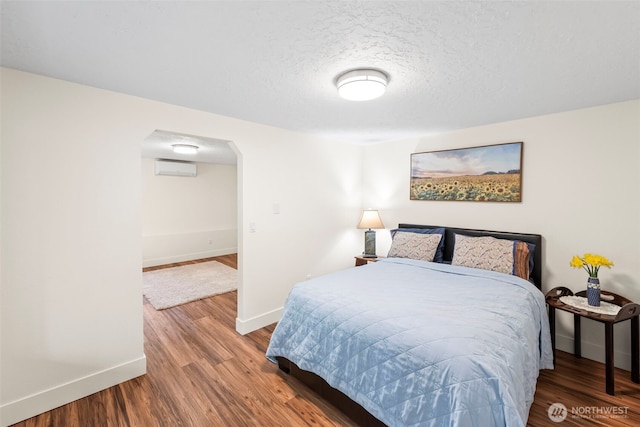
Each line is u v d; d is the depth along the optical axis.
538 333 2.09
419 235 3.24
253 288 2.98
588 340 2.47
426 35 1.34
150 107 2.22
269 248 3.10
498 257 2.60
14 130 1.71
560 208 2.58
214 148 4.45
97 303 2.02
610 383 1.98
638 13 1.16
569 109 2.46
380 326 1.63
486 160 2.98
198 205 6.44
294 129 3.20
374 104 2.33
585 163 2.45
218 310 3.56
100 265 2.03
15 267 1.73
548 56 1.53
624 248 2.29
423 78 1.82
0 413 1.68
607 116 2.34
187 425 1.72
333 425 1.72
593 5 1.11
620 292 2.31
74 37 1.36
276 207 3.14
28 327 1.78
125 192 2.12
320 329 1.89
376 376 1.54
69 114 1.89
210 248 6.66
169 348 2.63
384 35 1.34
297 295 2.17
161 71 1.73
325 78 1.83
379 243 4.02
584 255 2.36
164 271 5.33
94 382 2.00
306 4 1.12
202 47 1.46
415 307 1.80
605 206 2.37
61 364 1.89
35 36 1.34
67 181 1.89
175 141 3.89
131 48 1.46
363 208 4.22
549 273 2.64
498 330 1.54
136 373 2.18
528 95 2.12
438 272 2.65
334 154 3.79
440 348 1.39
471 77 1.81
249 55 1.54
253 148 2.90
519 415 1.18
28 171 1.76
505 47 1.45
